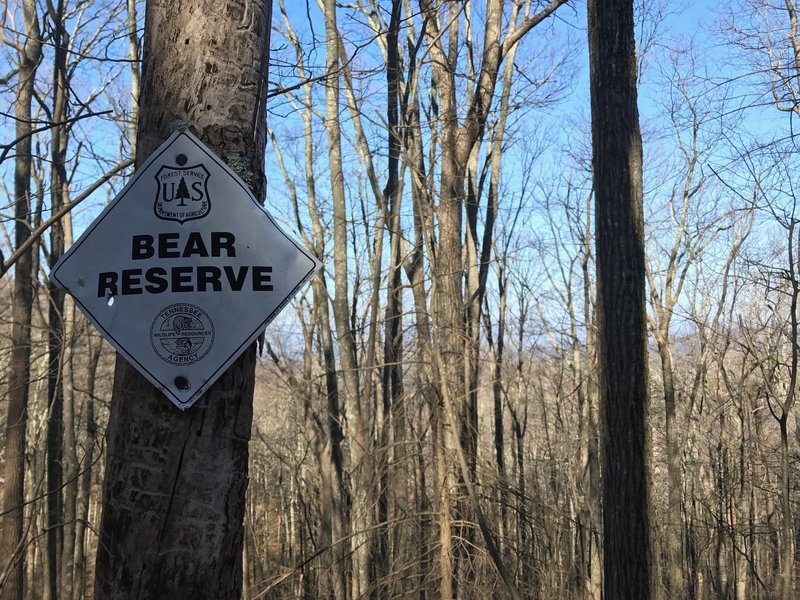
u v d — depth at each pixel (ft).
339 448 36.22
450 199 24.98
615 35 15.39
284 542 47.62
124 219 6.68
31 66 31.91
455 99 28.89
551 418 64.54
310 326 41.81
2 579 17.19
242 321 6.60
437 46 28.89
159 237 6.66
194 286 6.61
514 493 23.02
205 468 6.29
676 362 58.70
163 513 6.16
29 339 30.91
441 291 23.70
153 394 6.39
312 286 42.73
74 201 12.18
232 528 6.37
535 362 64.54
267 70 7.43
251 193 6.81
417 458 24.76
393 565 23.58
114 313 6.54
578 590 31.53
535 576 23.63
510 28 39.88
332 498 33.27
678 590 41.70
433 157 24.67
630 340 14.67
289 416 47.73
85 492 44.37
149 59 7.03
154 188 6.73
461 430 23.18
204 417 6.37
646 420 14.60
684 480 48.73
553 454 48.39
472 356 25.22
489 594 22.08
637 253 14.90
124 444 6.35
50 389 36.35
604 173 15.31
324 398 39.09
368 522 26.55
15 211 32.94
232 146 6.86
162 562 6.07
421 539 23.57
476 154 45.62
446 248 24.44
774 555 41.39
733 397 42.01
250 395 6.71
